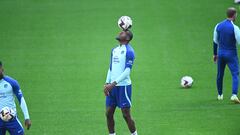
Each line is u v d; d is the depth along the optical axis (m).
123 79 41.28
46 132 46.88
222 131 46.03
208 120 48.94
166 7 99.12
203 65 69.75
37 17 94.94
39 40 83.25
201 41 80.81
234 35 51.25
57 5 102.00
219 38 52.25
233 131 45.97
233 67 52.28
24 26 90.38
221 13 93.94
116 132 46.59
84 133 46.47
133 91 59.56
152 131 46.56
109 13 96.31
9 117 37.97
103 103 55.47
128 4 101.69
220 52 52.44
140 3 102.00
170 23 90.25
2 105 38.41
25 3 103.38
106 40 82.62
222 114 50.44
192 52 75.75
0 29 88.94
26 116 38.72
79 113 52.19
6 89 38.31
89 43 81.44
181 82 60.56
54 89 60.91
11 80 38.56
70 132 46.78
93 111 52.75
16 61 73.19
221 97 55.03
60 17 94.88
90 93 59.25
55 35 85.69
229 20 51.78
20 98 38.81
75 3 103.00
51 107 54.28
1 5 102.12
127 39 42.34
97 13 96.56
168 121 49.09
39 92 59.78
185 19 91.94
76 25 90.56
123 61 42.03
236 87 52.62
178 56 74.06
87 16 95.06
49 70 69.06
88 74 67.12
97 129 47.47
